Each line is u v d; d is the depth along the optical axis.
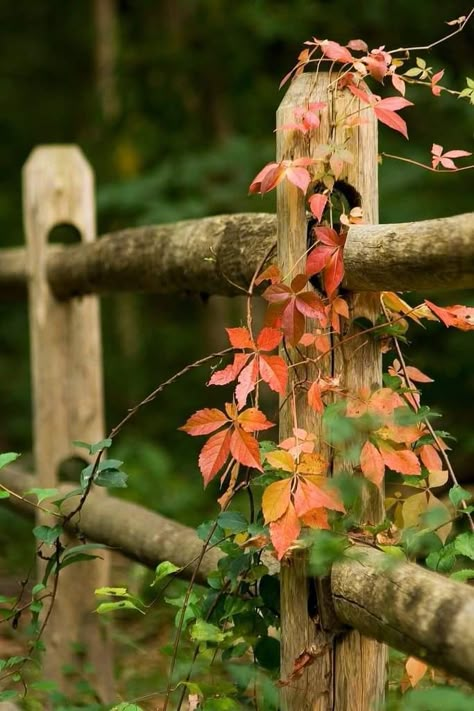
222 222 3.24
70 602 4.50
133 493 7.28
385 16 8.64
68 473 5.61
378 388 2.77
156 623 4.90
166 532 3.54
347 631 2.69
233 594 2.89
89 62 13.51
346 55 2.74
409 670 2.62
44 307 4.83
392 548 2.54
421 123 8.23
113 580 5.36
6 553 6.43
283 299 2.61
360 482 2.59
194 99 10.51
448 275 2.26
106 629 4.46
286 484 2.54
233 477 2.87
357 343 2.73
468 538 2.56
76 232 5.15
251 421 2.62
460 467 5.47
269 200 8.39
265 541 2.74
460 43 8.68
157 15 11.86
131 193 8.84
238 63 9.91
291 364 2.77
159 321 12.68
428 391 7.08
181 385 11.02
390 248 2.40
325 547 2.50
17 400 11.75
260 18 9.26
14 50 13.61
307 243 2.74
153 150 10.55
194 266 3.33
